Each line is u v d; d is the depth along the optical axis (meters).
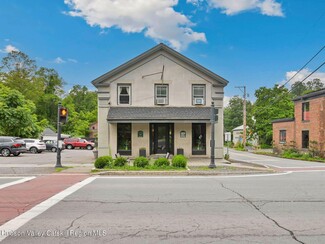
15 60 65.62
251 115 53.19
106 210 6.55
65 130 75.19
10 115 36.47
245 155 32.44
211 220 5.78
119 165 14.76
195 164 17.11
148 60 21.33
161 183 10.45
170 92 21.33
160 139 21.34
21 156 25.67
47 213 6.27
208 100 21.45
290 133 31.77
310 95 27.41
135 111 20.69
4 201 7.43
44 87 75.75
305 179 11.78
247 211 6.49
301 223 5.60
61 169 14.40
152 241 4.61
